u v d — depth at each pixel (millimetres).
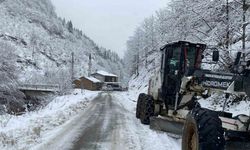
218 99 19562
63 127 14117
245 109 16281
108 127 14383
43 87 68188
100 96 50094
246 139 5781
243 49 16344
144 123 15453
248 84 5512
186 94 10625
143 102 15836
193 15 19500
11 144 10172
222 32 17953
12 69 47531
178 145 10375
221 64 17141
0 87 46062
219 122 5582
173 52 13641
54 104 34875
